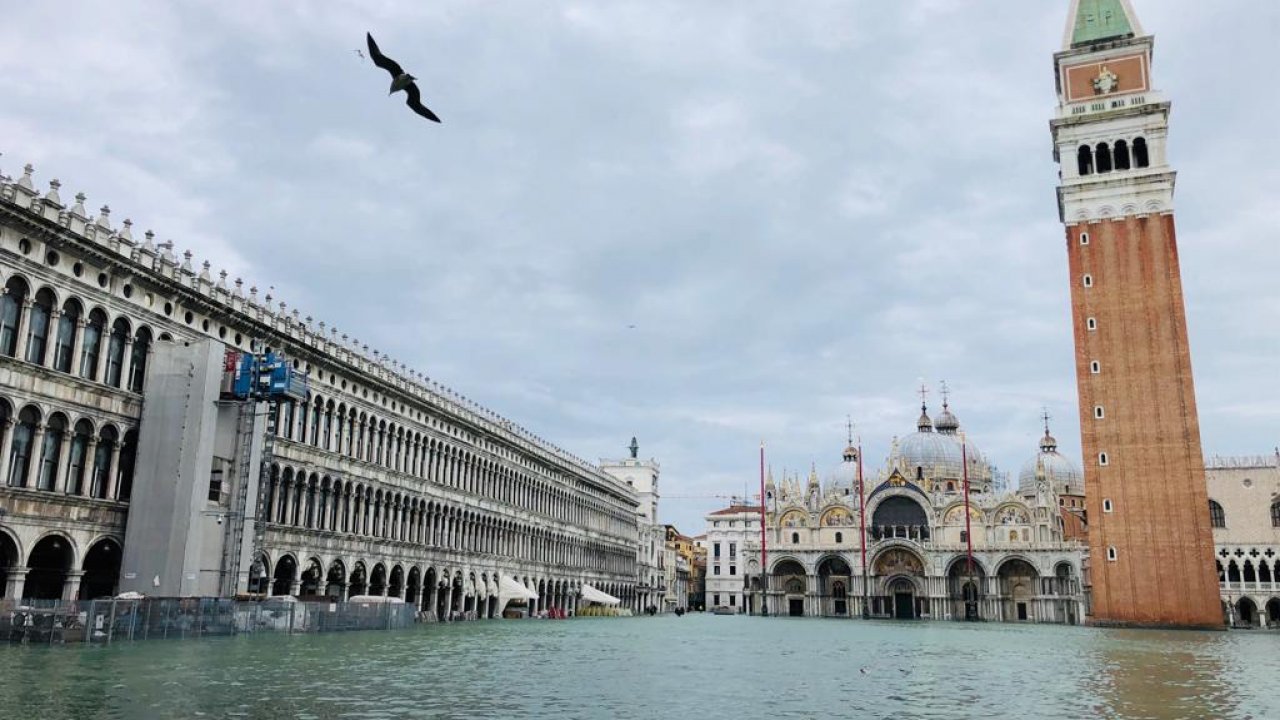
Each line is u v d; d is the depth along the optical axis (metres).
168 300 55.88
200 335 58.25
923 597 153.00
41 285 47.22
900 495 159.75
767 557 164.38
